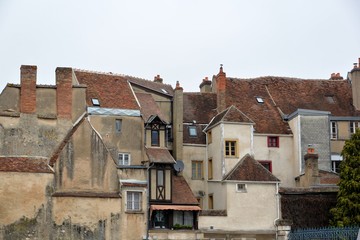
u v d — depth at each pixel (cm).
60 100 4069
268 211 4253
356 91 5212
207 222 4166
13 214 3703
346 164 4153
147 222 3947
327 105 5178
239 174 4284
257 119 4944
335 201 4312
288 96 5219
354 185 4047
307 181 4556
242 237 4188
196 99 5016
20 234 3694
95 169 3922
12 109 3997
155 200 4097
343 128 5006
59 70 4100
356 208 4012
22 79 4031
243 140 4494
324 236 3759
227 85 5169
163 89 4944
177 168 4372
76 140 3925
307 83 5362
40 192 3775
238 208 4228
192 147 4703
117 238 3841
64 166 3866
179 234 4062
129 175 3978
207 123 4859
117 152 4156
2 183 3719
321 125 4881
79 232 3784
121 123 4212
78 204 3812
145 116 4409
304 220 4259
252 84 5266
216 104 5019
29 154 3941
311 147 4666
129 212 3894
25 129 3966
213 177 4566
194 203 4178
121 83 4497
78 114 4103
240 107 5009
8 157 3838
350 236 3581
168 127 4662
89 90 4309
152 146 4275
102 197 3853
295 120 4891
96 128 4141
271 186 4297
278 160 4862
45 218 3753
